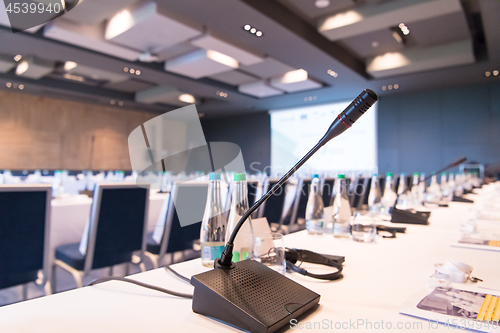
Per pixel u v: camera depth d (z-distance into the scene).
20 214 1.63
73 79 8.44
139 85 9.19
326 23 5.20
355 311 0.56
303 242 1.11
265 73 7.86
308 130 10.83
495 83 7.98
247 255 0.78
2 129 9.05
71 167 10.23
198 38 5.35
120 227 2.05
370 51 6.71
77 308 0.57
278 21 4.73
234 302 0.50
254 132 12.24
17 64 7.37
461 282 0.69
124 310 0.56
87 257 1.94
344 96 9.50
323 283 0.70
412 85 8.24
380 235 1.23
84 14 4.64
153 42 5.42
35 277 1.71
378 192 1.94
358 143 9.86
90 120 10.66
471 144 8.25
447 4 4.33
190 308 0.57
